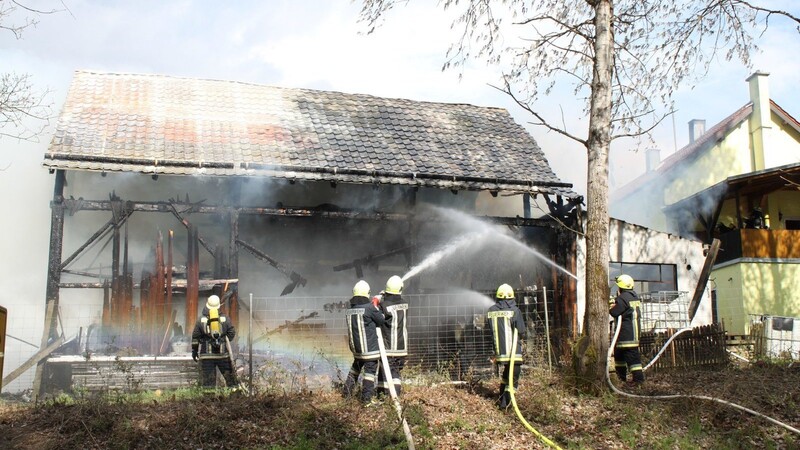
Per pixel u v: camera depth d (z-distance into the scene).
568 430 8.47
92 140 13.61
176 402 9.23
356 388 9.20
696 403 9.32
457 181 14.98
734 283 19.88
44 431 7.85
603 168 10.56
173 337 12.84
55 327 11.92
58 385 11.60
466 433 8.15
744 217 22.27
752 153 26.59
